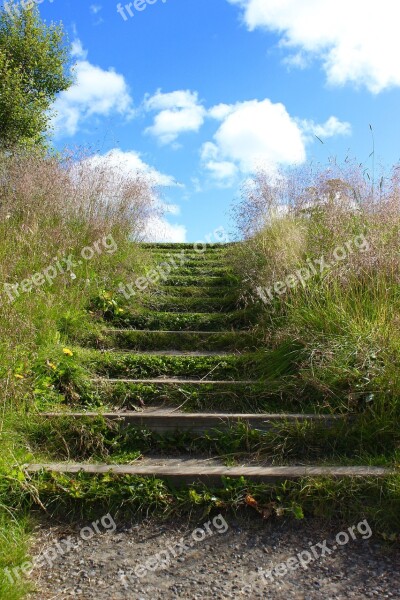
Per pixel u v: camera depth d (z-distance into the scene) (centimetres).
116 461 401
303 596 289
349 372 445
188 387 483
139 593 291
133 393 477
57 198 799
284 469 373
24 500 348
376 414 416
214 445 424
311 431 414
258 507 350
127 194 873
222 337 589
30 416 420
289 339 506
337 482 355
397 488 343
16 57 1415
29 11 1443
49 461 390
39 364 472
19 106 1311
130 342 588
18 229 714
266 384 475
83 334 570
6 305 520
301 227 721
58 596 287
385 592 290
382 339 460
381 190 684
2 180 835
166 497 357
